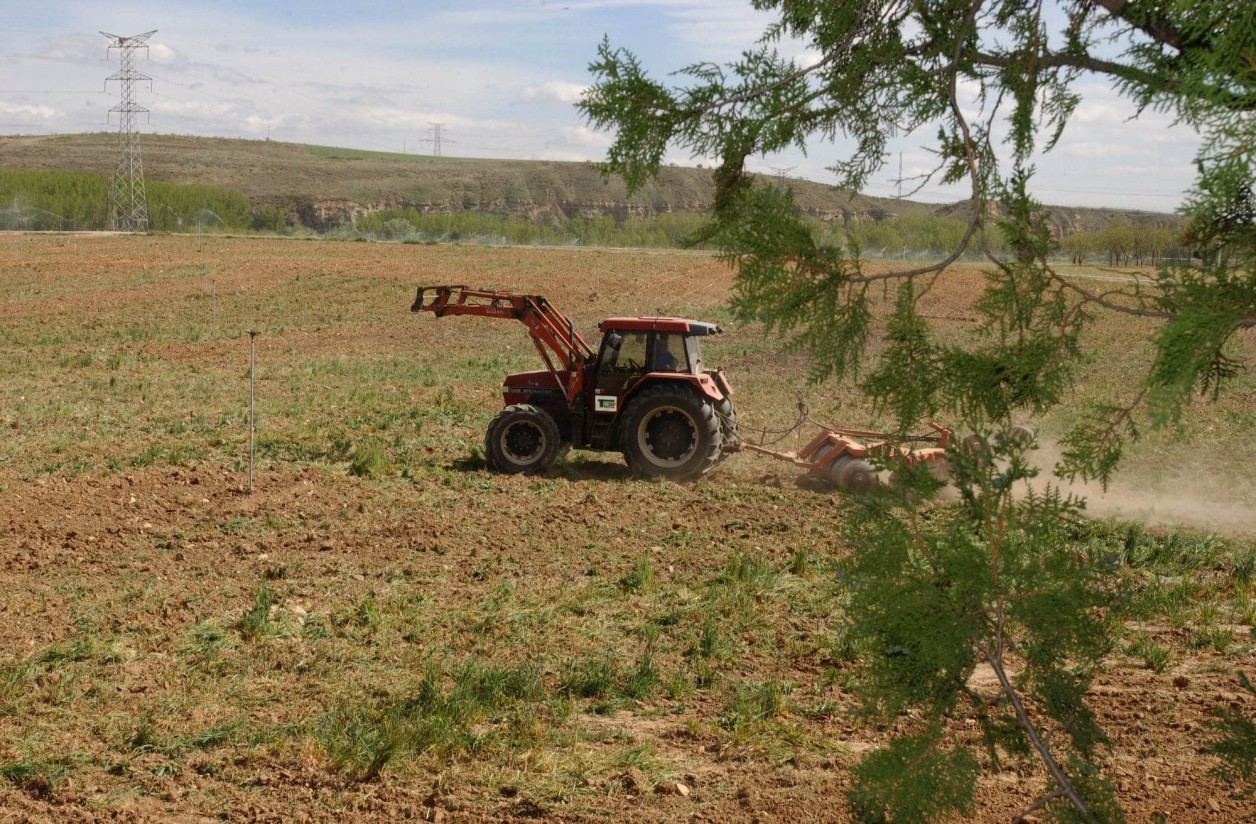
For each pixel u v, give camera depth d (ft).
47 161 583.17
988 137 10.63
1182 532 36.24
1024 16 10.53
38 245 177.88
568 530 36.47
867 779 11.23
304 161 640.58
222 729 20.26
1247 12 7.58
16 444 48.14
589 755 19.74
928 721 11.27
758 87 10.75
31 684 22.20
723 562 33.06
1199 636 26.40
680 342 44.96
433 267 152.46
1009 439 10.77
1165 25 9.40
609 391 45.03
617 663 24.59
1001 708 21.01
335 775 18.74
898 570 11.05
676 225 305.73
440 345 92.84
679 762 19.57
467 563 32.50
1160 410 8.25
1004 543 10.81
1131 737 20.33
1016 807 17.03
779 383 71.97
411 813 17.46
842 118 11.21
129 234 213.25
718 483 44.09
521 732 20.51
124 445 48.75
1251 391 64.39
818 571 32.01
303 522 36.65
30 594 28.32
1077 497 10.82
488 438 45.21
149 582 29.60
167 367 76.89
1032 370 10.41
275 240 202.28
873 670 11.54
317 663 23.85
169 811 17.39
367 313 111.65
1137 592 27.68
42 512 36.50
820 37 11.52
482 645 25.46
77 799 17.65
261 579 30.30
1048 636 11.10
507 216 560.20
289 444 49.37
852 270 10.11
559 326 45.80
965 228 10.41
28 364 76.02
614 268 155.43
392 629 26.35
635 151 10.77
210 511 37.52
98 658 23.82
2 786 18.04
